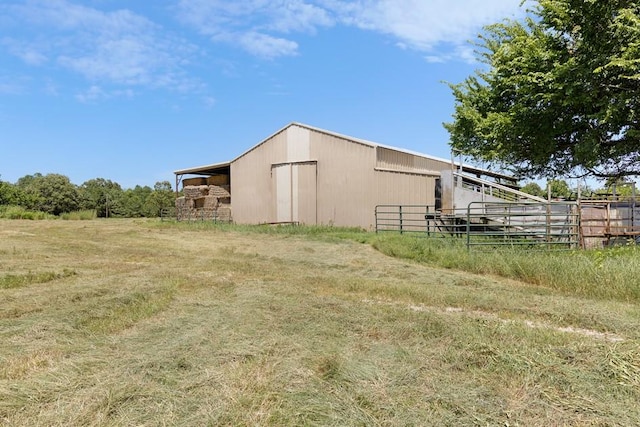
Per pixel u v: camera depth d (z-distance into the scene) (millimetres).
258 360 2697
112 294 4773
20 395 2154
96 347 2982
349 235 12539
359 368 2533
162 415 1990
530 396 2172
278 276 6102
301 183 17688
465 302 4430
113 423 1920
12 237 12625
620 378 2336
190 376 2451
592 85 8508
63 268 6711
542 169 12984
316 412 2014
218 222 20938
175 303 4387
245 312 3941
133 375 2455
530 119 10242
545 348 2840
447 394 2191
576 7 8500
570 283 5207
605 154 10148
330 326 3482
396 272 6570
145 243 11406
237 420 1944
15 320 3641
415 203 14297
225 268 6867
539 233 8523
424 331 3291
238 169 20656
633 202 9859
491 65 12617
